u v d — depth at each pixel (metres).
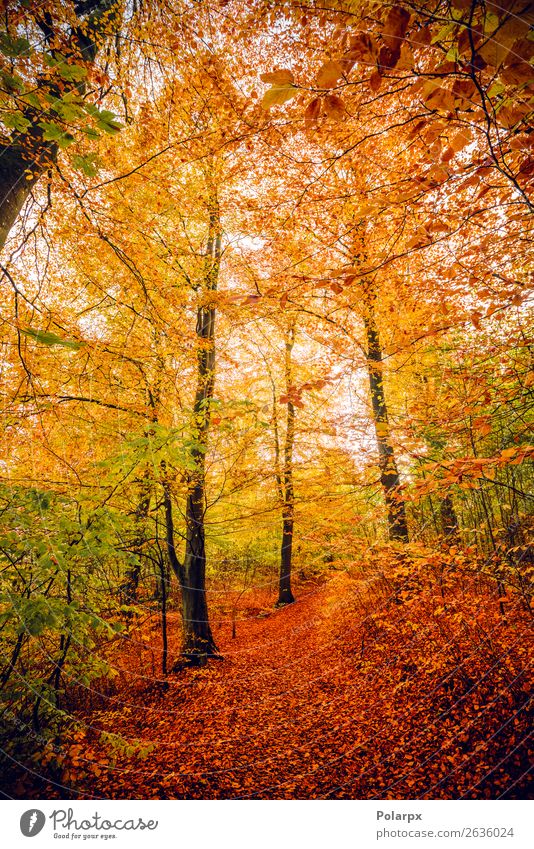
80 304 4.60
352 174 3.96
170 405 5.74
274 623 10.77
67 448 4.45
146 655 7.58
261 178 5.57
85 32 2.85
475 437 3.21
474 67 1.19
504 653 4.26
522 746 3.67
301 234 5.12
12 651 3.79
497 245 2.82
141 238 3.53
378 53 1.20
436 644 4.92
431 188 1.86
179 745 4.68
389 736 4.31
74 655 4.10
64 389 3.83
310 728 4.80
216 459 7.22
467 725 4.06
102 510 3.86
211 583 13.96
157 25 3.44
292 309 4.82
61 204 2.99
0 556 3.54
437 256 3.72
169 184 3.89
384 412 6.56
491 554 4.72
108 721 5.02
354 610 7.05
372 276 3.50
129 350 3.92
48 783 3.74
